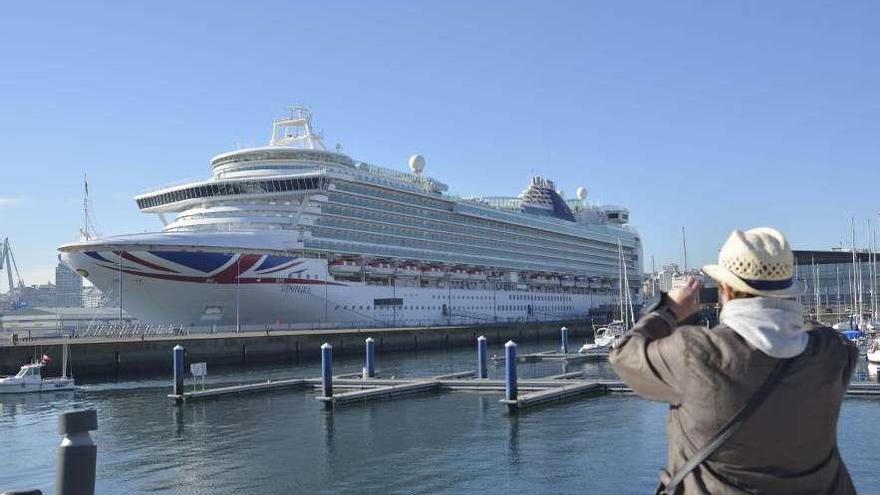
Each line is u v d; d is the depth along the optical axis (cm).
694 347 319
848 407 3078
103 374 5625
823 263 11844
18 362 5372
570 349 8031
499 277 9712
